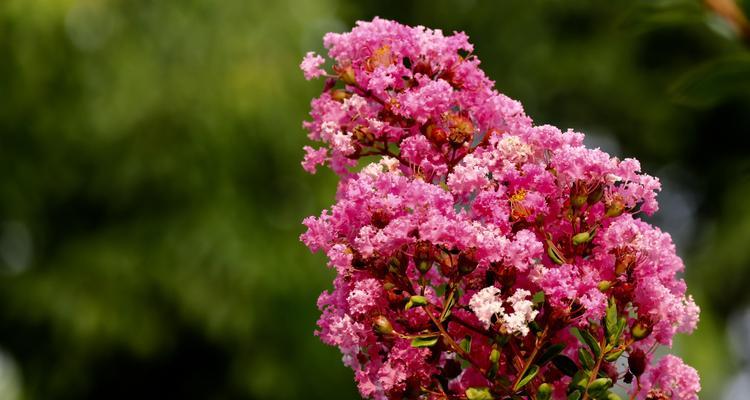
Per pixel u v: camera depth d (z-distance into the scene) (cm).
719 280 1254
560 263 191
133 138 964
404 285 195
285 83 977
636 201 195
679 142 1465
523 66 1423
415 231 191
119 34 965
